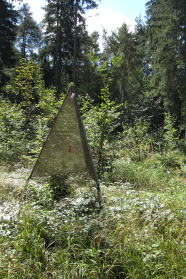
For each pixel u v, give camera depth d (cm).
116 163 763
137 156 948
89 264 273
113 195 493
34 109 1138
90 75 2677
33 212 351
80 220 346
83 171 480
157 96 2384
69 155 458
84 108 716
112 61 2692
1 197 441
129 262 275
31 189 471
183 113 2075
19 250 282
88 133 658
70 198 459
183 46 1783
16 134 956
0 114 1025
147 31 2750
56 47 2586
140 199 446
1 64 2548
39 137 645
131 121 1834
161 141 1006
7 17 2484
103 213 360
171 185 637
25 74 1329
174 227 342
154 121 2208
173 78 1888
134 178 689
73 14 2348
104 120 659
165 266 272
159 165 875
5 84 2533
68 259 278
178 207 409
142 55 2800
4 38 2489
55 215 357
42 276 254
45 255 278
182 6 1753
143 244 297
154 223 341
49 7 2495
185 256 283
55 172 472
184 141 1481
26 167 734
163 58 1892
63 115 434
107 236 305
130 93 2556
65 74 2834
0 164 771
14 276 249
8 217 331
